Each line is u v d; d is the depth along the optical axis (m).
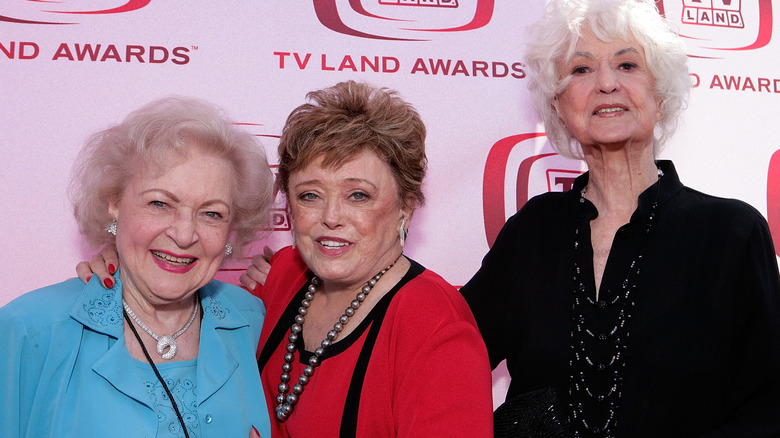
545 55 1.73
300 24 2.24
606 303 1.58
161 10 2.17
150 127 1.33
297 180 1.48
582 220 1.70
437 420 1.27
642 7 1.66
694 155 2.41
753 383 1.47
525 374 1.69
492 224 2.35
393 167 1.47
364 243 1.47
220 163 1.38
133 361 1.34
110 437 1.23
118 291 1.39
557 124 1.86
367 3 2.28
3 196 2.08
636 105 1.62
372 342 1.42
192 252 1.37
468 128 2.34
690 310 1.51
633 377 1.52
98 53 2.14
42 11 2.11
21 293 2.09
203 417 1.35
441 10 2.32
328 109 1.44
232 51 2.20
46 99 2.11
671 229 1.58
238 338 1.56
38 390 1.25
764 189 2.44
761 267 1.47
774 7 2.45
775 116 2.45
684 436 1.50
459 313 1.44
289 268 1.78
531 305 1.71
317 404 1.42
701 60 2.42
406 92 2.30
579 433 1.56
